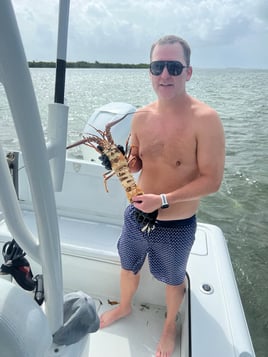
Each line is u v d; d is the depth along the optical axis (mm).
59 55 780
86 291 1919
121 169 1386
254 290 3568
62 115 804
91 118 2416
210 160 1305
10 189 753
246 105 16125
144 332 1730
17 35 526
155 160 1441
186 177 1412
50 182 700
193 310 1483
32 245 802
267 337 3004
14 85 563
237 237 4539
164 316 1837
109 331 1724
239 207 5305
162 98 1319
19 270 1153
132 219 1536
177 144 1358
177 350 1615
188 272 1716
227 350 1295
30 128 615
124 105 2533
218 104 15844
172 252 1486
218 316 1458
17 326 699
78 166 2137
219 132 1298
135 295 1898
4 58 534
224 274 1721
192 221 1476
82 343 1004
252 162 7223
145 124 1447
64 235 2047
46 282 827
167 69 1254
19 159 2051
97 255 1791
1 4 489
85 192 2197
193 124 1307
